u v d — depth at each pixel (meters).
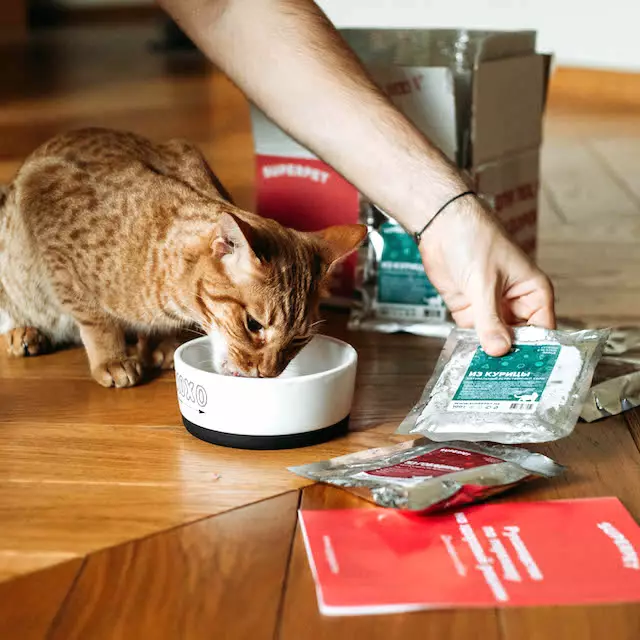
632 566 1.17
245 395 1.50
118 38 8.30
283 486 1.40
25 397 1.77
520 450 1.48
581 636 1.05
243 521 1.30
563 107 5.34
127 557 1.21
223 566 1.19
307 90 1.70
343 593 1.12
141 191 1.81
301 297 1.70
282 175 2.27
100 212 1.82
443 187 1.61
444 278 1.64
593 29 5.33
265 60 1.73
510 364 1.56
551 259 2.67
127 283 1.79
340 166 1.70
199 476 1.44
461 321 1.67
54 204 1.86
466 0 5.17
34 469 1.46
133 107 5.03
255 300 1.65
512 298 1.62
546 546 1.22
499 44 2.21
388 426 1.64
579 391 1.50
